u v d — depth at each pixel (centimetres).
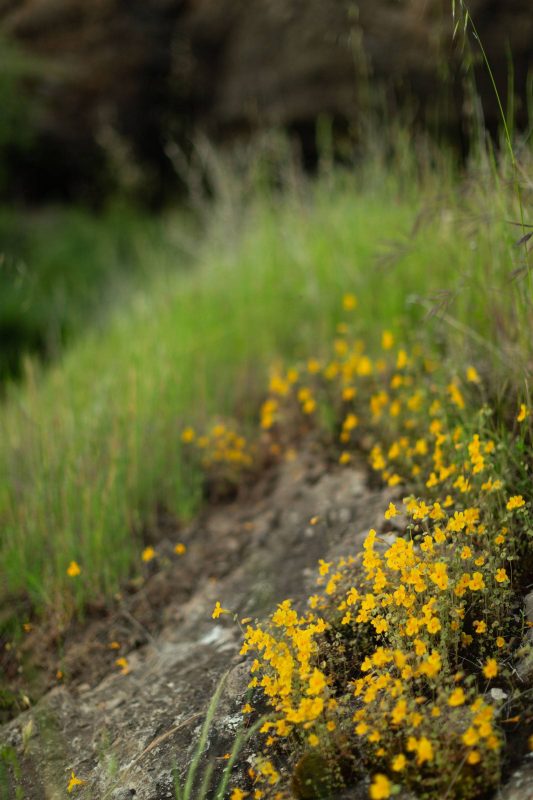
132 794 195
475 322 297
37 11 872
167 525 331
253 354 437
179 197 862
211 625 261
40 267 741
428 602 198
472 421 256
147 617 279
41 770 213
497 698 182
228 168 672
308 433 354
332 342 400
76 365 453
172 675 240
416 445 282
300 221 476
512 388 266
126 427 341
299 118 754
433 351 315
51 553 304
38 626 283
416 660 186
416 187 365
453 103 509
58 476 317
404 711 164
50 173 884
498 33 553
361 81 643
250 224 551
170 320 472
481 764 165
